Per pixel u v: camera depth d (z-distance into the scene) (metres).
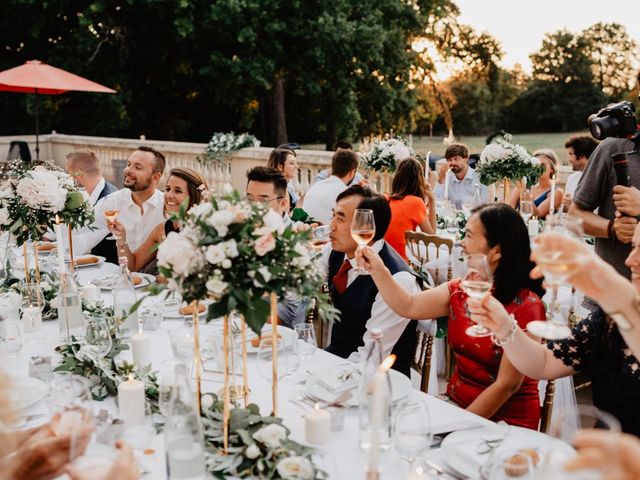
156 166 4.52
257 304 1.63
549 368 2.06
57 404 1.61
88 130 18.33
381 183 8.91
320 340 3.47
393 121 22.75
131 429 1.76
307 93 20.00
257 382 2.19
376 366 1.74
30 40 17.72
